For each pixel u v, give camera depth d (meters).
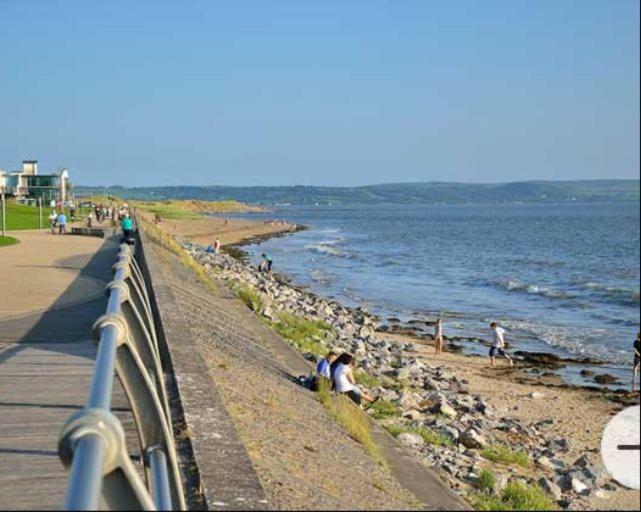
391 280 55.72
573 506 11.26
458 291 49.31
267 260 57.03
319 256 78.00
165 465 4.24
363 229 146.38
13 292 18.86
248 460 5.80
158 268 20.45
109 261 28.00
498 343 25.30
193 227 117.50
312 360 18.30
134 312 6.35
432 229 145.75
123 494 2.60
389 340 29.73
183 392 7.55
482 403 18.05
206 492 5.12
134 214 59.84
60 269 24.91
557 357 26.78
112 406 7.84
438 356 26.72
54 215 52.44
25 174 101.06
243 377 10.79
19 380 9.30
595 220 188.12
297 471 6.94
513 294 47.84
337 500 6.46
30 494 5.50
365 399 15.03
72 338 12.52
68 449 2.50
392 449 10.60
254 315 22.44
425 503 7.93
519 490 10.70
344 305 41.38
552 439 15.58
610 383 22.89
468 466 11.97
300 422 9.33
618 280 59.09
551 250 91.25
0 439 6.85
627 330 33.84
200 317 16.05
